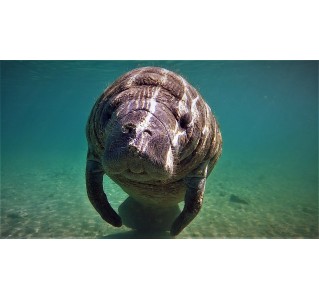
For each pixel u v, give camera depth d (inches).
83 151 1392.7
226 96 2097.7
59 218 301.6
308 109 3282.5
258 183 539.5
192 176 169.6
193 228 262.4
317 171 809.5
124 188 185.2
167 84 143.2
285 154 1421.0
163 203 195.3
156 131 116.7
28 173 636.7
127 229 257.3
